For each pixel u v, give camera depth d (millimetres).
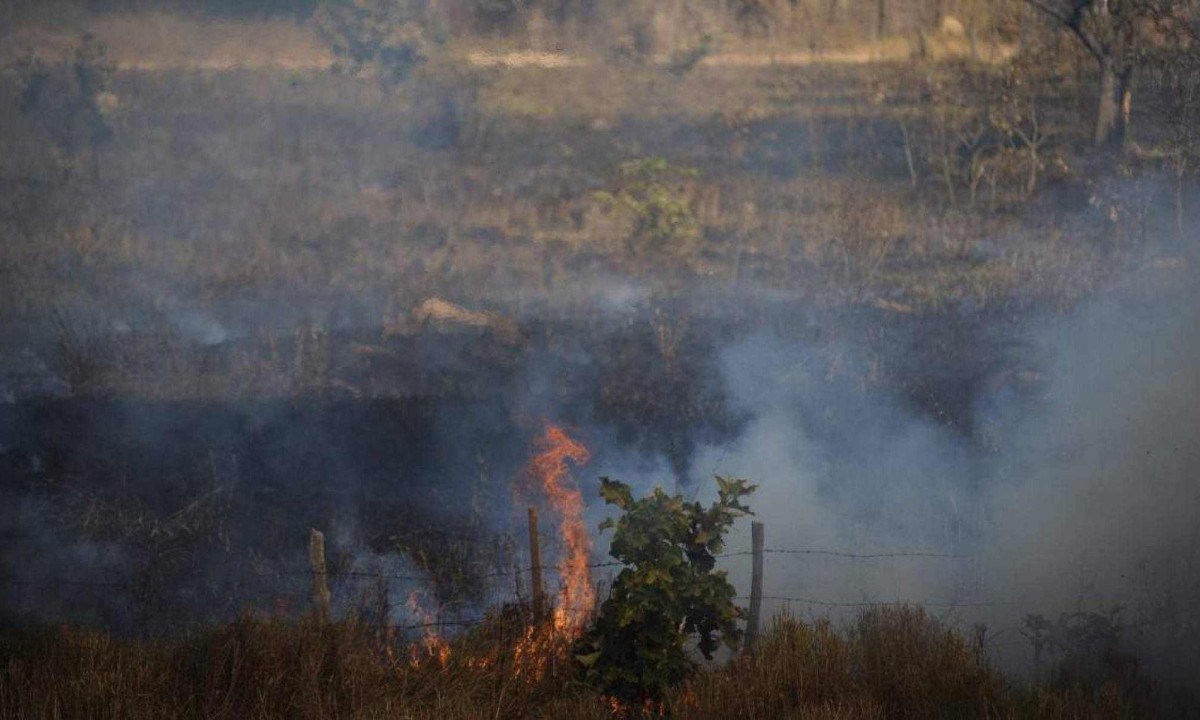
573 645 29219
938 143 100062
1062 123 99312
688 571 28391
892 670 26953
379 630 30312
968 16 148750
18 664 27516
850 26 156625
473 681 28500
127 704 26016
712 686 26625
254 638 28391
